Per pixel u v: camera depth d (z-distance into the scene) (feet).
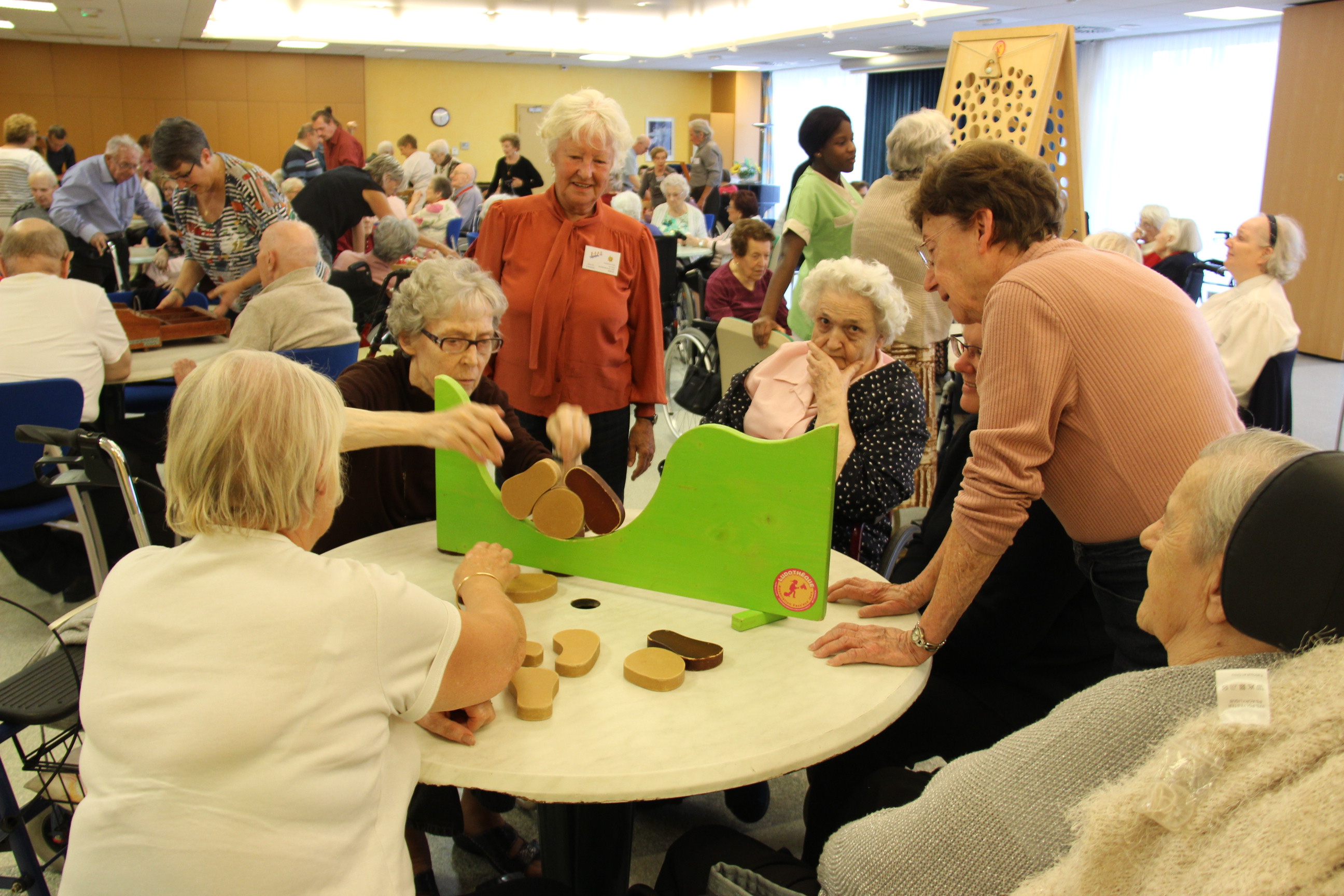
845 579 5.05
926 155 9.50
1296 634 2.22
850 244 11.15
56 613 9.45
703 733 3.62
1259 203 29.19
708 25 39.81
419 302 5.54
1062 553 5.09
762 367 7.00
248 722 2.80
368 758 3.02
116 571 3.12
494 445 4.86
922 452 6.55
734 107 52.70
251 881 2.77
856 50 38.27
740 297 15.67
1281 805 1.85
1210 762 2.01
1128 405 4.04
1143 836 2.09
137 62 41.42
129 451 10.41
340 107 45.42
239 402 2.94
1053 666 5.39
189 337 11.33
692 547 4.74
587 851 4.65
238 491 2.95
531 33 41.29
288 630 2.89
